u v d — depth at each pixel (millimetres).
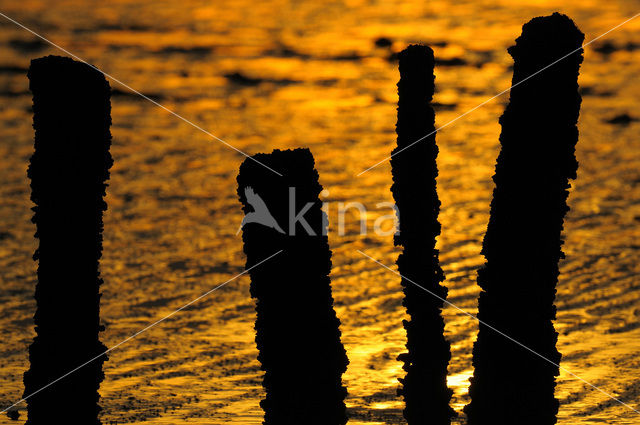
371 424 52781
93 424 31125
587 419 53656
